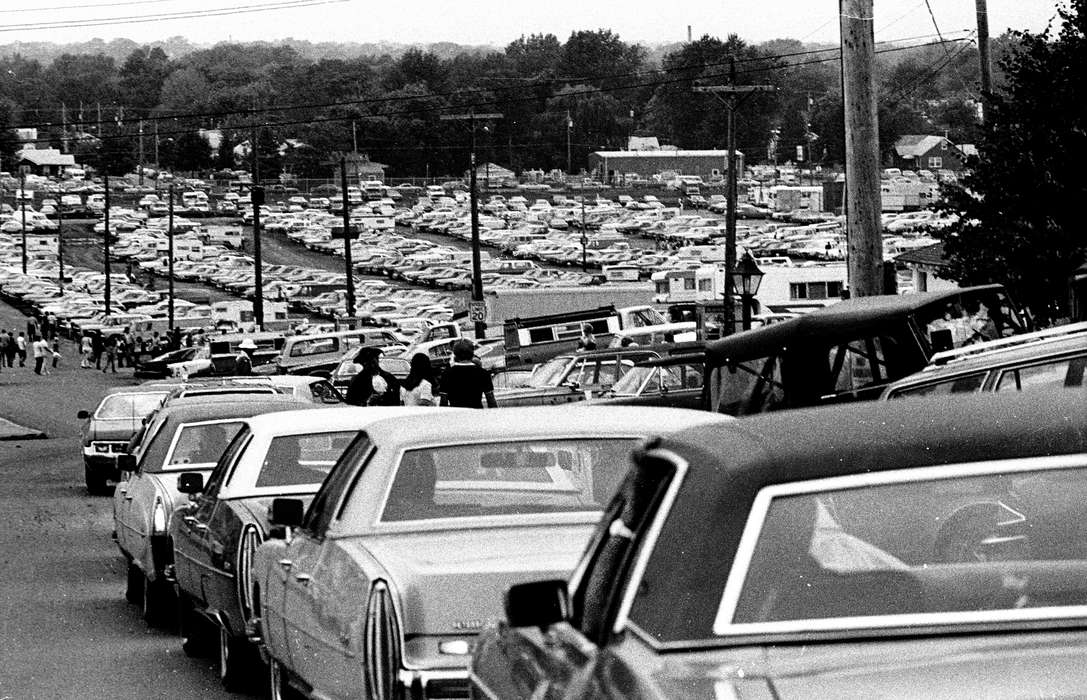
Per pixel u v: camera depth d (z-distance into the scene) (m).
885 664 4.66
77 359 112.31
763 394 21.41
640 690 4.69
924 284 62.47
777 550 5.12
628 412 10.45
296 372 65.50
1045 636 4.84
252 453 13.45
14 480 38.34
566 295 75.00
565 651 5.71
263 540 12.17
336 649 9.21
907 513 5.30
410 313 119.81
